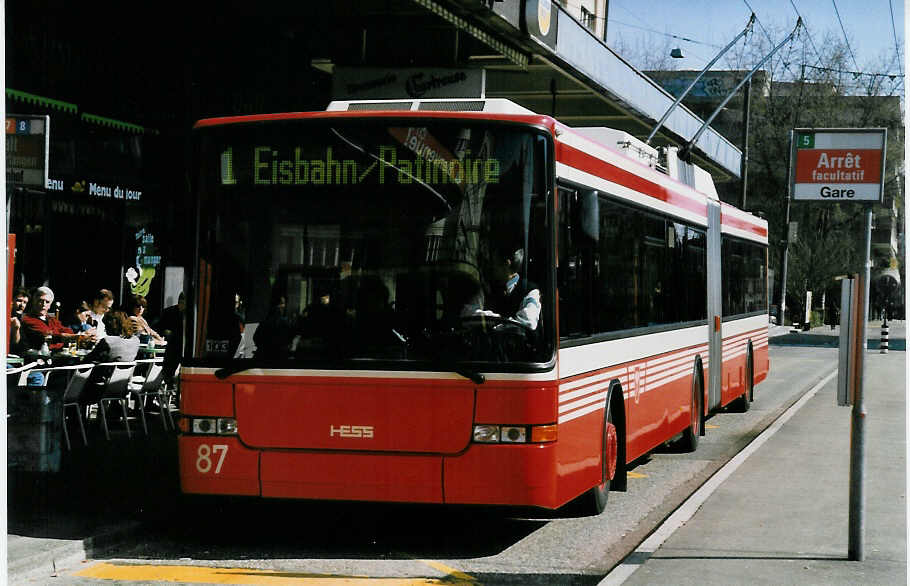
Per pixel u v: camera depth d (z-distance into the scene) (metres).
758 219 19.66
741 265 17.56
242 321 7.79
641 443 10.51
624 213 9.95
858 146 7.80
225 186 7.91
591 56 21.22
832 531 8.30
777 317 58.97
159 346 15.48
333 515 9.36
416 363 7.54
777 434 14.66
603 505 9.35
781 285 56.16
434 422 7.50
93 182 15.90
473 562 7.64
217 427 7.74
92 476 10.27
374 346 7.60
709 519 8.77
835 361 33.47
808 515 8.95
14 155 9.59
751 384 18.50
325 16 16.31
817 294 65.00
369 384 7.56
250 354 7.74
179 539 8.32
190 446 7.78
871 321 88.38
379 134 7.76
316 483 7.60
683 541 7.93
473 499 7.45
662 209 11.53
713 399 14.81
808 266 59.94
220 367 7.75
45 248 15.57
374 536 8.52
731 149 39.19
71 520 8.41
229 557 7.74
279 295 7.76
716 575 6.89
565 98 24.30
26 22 13.57
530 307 7.57
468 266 7.61
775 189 63.25
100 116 15.27
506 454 7.43
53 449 10.36
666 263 11.77
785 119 60.53
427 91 17.12
